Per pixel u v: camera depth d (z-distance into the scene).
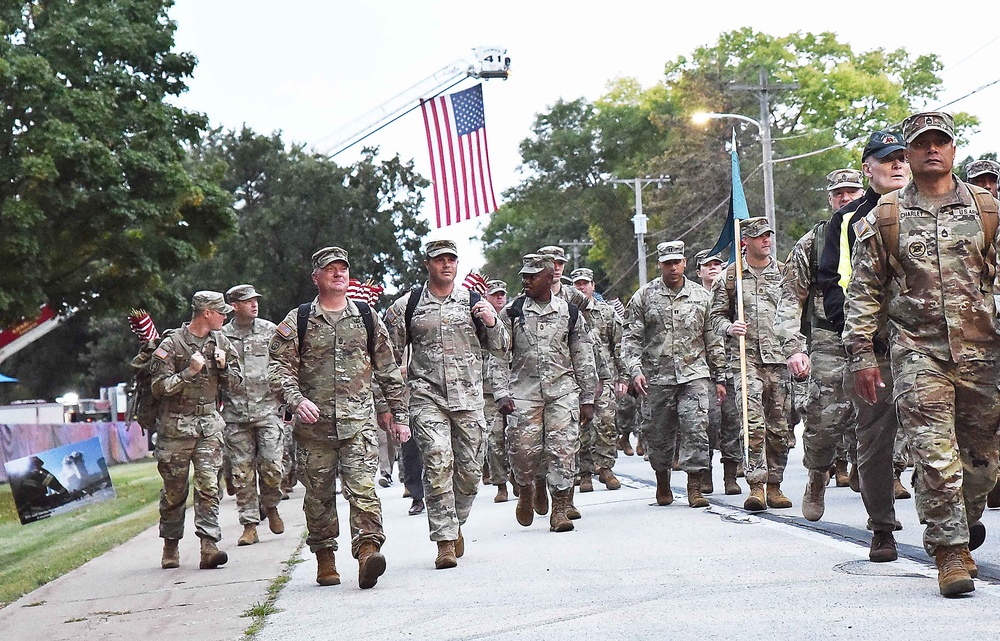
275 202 57.12
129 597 9.97
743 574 8.37
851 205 9.36
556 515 11.98
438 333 10.36
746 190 69.81
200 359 11.30
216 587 10.13
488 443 16.42
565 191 96.38
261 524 15.75
